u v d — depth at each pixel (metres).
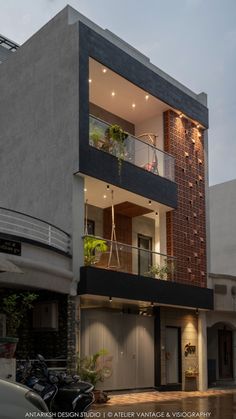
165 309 18.66
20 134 17.92
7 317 14.24
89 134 16.08
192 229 20.00
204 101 21.98
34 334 15.61
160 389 17.88
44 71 17.44
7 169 18.19
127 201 18.09
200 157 21.16
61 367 14.61
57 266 14.36
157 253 17.59
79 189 15.70
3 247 12.58
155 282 16.97
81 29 16.44
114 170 16.47
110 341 16.56
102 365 16.11
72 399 9.62
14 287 13.98
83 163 15.53
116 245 16.22
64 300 15.00
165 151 19.69
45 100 17.14
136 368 17.38
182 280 19.02
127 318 17.39
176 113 20.22
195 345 19.72
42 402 4.58
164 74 20.42
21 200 17.28
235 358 23.23
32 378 9.65
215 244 29.08
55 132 16.48
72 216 15.32
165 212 19.48
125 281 15.84
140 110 20.11
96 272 15.00
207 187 21.25
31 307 14.02
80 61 16.17
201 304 19.03
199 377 19.47
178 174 19.72
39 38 17.95
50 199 16.17
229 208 28.94
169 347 18.72
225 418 11.58
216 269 28.70
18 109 18.27
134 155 17.62
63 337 14.81
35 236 16.22
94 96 19.02
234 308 20.97
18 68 18.66
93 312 16.17
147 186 17.66
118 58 17.52
